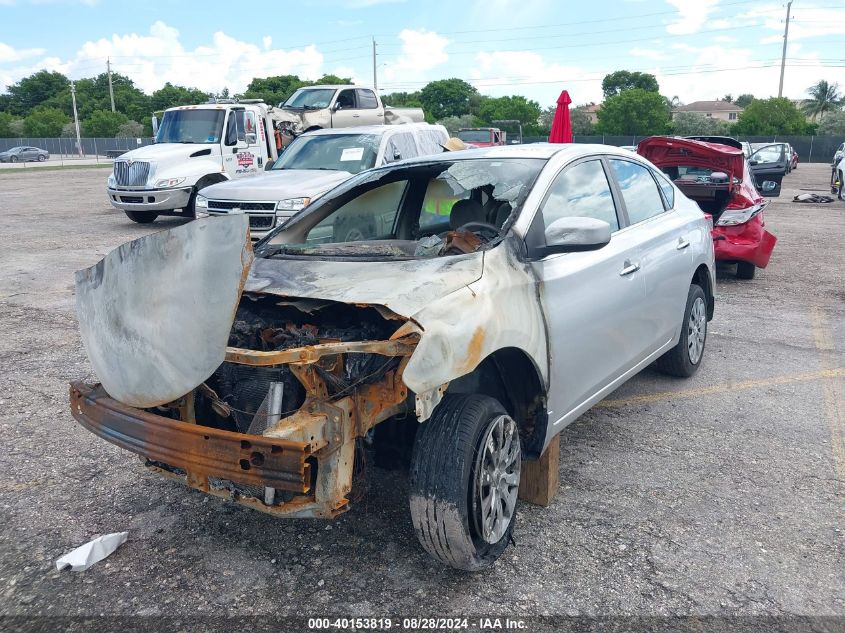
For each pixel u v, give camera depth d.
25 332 6.88
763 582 3.03
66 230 14.19
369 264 3.40
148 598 2.96
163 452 2.79
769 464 4.13
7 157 58.28
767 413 4.89
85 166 47.88
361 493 2.92
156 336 2.79
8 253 11.33
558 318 3.44
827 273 9.78
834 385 5.42
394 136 11.23
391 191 4.71
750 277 9.38
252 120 15.38
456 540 2.88
